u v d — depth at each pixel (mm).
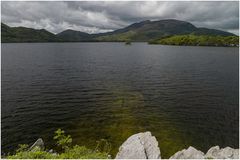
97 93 49562
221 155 17484
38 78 64812
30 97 45125
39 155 14430
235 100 45844
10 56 133250
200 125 32938
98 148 25844
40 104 40969
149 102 43625
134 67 94250
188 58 135500
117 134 29406
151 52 190000
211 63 110062
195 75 74688
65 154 15617
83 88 53844
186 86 58031
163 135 29328
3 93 47469
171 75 74312
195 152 18250
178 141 27859
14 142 26953
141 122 33406
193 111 38938
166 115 36719
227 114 37719
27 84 56625
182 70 86250
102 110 38406
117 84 59156
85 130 30500
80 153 16484
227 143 27953
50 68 86125
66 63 104125
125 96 47500
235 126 32844
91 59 126375
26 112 36656
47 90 51156
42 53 165375
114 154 24703
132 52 190000
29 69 81812
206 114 37562
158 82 62594
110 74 75000
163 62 114125
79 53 172750
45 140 27641
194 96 48531
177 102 44000
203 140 28406
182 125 32750
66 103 41969
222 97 48000
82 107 39844
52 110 37969
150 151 18547
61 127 31359
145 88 55312
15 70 78312
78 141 27469
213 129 31672
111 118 34844
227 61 119438
